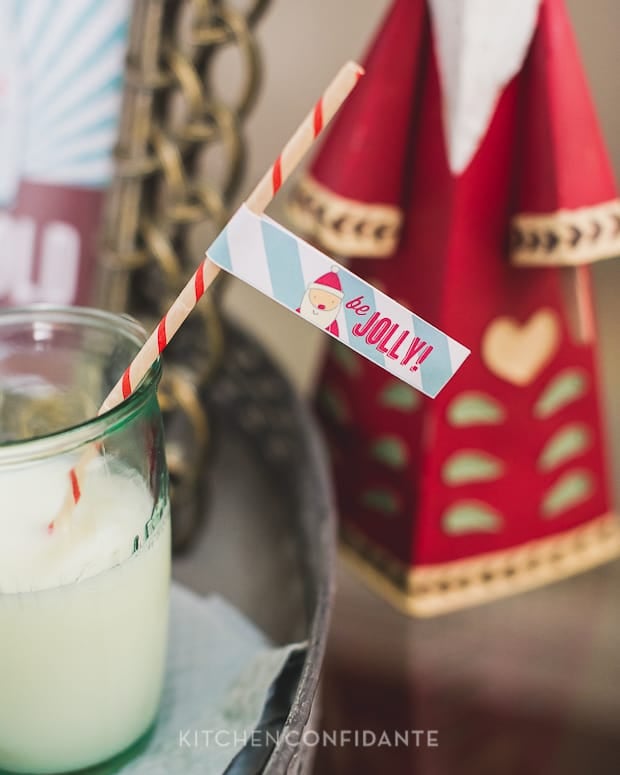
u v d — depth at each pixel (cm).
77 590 36
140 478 38
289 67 62
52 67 49
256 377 53
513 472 49
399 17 44
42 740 38
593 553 51
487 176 44
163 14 45
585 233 44
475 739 44
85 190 50
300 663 40
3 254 51
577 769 43
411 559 49
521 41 42
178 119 62
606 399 59
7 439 43
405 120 45
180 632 43
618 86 58
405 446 48
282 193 64
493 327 46
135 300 50
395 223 46
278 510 50
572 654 48
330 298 35
